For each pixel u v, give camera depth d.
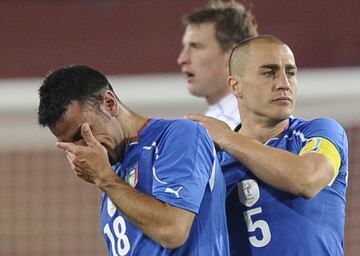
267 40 15.29
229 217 15.14
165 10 46.19
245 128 15.48
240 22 20.44
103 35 46.16
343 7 45.91
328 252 14.77
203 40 20.31
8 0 46.31
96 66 45.88
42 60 45.88
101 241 36.47
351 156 33.97
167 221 12.77
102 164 13.02
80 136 13.27
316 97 26.02
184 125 13.57
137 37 46.09
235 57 15.48
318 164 14.31
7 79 45.50
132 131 13.80
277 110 14.92
